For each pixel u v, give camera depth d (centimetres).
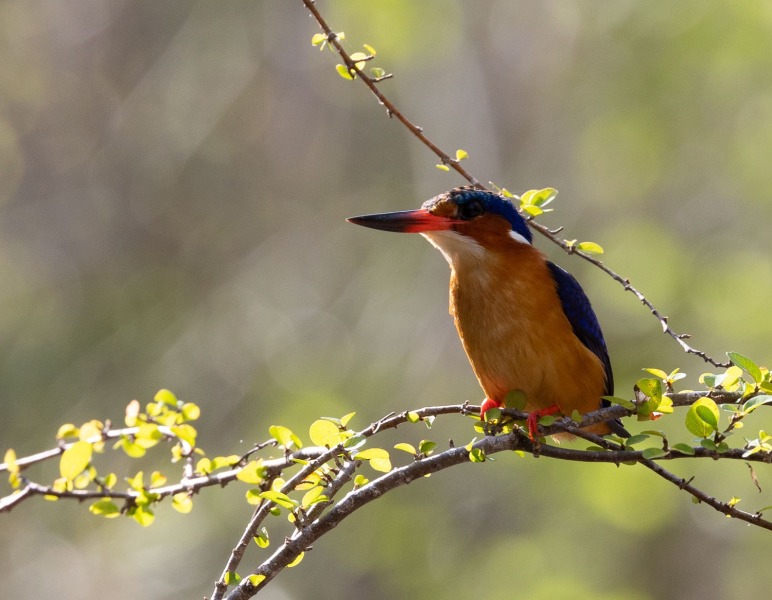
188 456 396
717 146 1598
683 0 1544
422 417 473
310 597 1552
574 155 1700
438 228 600
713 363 509
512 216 604
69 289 1805
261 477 409
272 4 1852
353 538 1498
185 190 1841
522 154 1761
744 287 1437
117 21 1939
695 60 1534
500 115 1786
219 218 1831
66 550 1667
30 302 1778
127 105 1886
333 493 429
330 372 1636
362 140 1795
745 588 1519
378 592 1562
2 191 1894
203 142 1855
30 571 1653
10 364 1683
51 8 1977
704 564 1536
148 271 1809
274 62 1853
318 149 1823
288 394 1602
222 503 1513
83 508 1667
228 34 1852
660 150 1595
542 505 1495
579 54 1716
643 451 437
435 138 1722
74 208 1872
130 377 1688
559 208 1673
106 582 1606
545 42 1791
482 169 1706
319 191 1814
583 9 1719
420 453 445
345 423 438
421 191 1706
